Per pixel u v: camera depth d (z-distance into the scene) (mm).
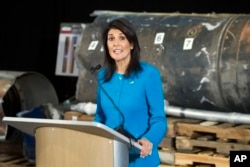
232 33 6320
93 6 9812
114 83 4668
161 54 6715
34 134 4422
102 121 4809
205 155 6496
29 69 10422
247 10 8586
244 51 6152
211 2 8820
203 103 6559
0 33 10570
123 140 3951
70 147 4051
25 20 10359
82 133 4000
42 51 10297
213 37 6418
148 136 4414
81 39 7445
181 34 6688
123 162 4043
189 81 6504
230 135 6340
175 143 6715
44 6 10195
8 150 8242
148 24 7023
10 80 7730
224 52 6281
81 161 4031
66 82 10047
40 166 4238
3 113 7703
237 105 6359
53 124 3984
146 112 4637
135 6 9422
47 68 10273
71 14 10016
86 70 7336
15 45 10500
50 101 8609
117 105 4598
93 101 7363
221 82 6297
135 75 4605
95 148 3988
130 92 4594
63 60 9367
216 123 6594
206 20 6703
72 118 7391
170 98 6777
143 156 4285
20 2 10359
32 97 8570
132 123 4590
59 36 9453
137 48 4602
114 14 7523
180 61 6555
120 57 4500
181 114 6754
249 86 6141
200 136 6699
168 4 9148
